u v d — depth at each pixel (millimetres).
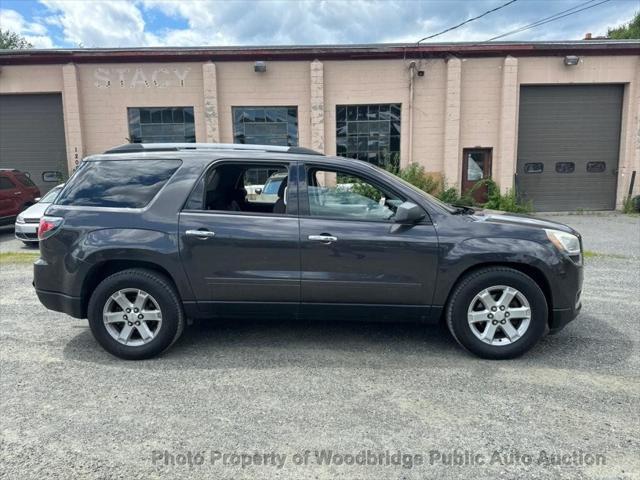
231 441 2918
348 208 4160
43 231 4215
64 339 4637
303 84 15047
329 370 3898
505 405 3322
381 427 3061
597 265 7910
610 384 3627
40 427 3074
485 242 3998
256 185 4684
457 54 14859
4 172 12031
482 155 15570
